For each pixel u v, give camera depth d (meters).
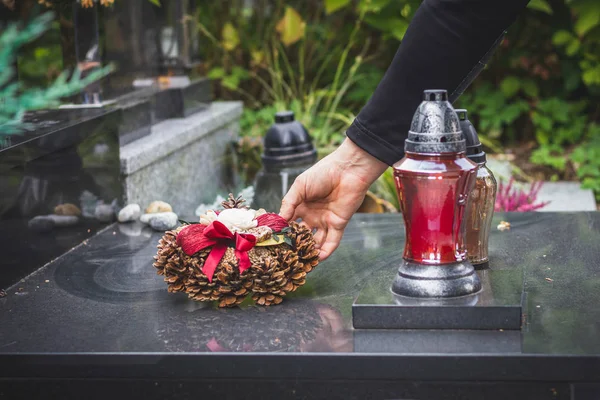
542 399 1.17
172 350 1.23
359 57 4.75
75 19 2.25
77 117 2.03
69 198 1.89
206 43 5.20
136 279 1.64
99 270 1.71
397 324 1.26
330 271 1.62
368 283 1.39
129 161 2.25
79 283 1.62
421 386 1.19
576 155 4.47
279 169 2.87
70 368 1.23
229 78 4.97
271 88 5.22
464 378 1.16
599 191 4.20
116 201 2.19
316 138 4.27
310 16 5.29
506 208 3.06
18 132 1.81
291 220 1.51
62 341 1.29
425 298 1.28
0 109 1.85
